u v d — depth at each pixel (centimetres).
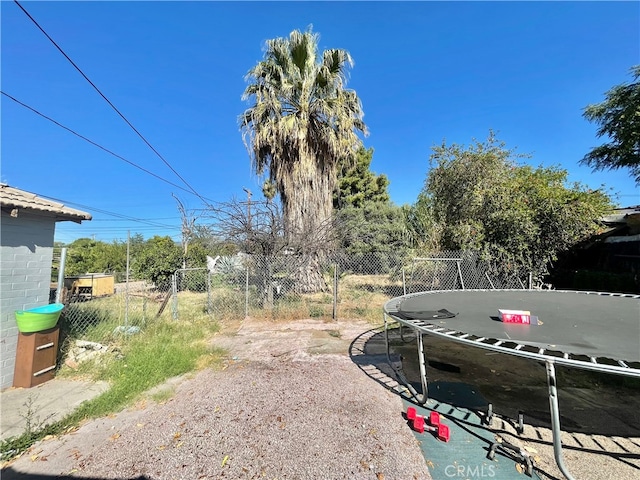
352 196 1861
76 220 395
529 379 333
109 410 263
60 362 367
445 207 937
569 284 802
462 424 242
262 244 704
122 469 191
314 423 241
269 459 199
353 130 909
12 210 314
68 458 203
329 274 869
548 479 181
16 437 224
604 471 187
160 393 296
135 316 620
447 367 368
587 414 259
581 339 227
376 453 204
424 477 182
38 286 356
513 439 222
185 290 1043
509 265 700
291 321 617
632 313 325
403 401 281
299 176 846
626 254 754
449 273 792
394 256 956
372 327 571
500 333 245
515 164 894
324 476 183
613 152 914
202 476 184
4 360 313
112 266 1566
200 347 436
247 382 323
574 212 664
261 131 802
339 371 355
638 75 810
